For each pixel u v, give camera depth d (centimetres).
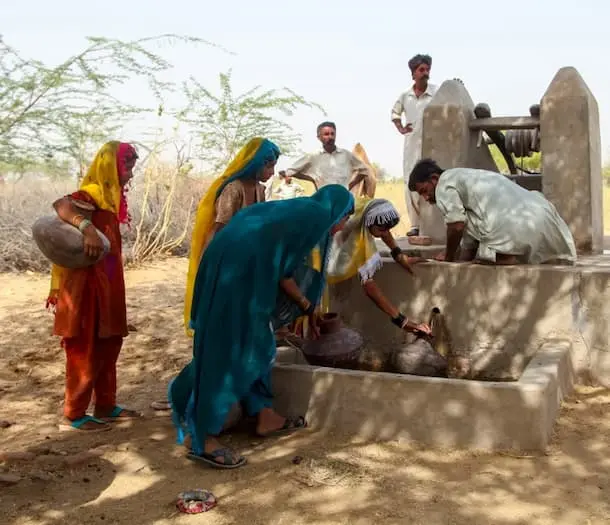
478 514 355
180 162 1275
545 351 514
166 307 878
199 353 426
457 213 571
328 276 571
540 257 581
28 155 840
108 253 484
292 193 1391
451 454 427
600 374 538
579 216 650
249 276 422
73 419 489
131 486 395
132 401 554
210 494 376
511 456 419
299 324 593
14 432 485
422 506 364
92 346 482
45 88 795
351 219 562
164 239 1257
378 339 609
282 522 352
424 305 594
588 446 429
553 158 652
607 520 347
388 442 448
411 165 880
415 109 882
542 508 360
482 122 700
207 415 418
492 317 569
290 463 419
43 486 395
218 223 534
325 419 470
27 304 882
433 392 439
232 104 1319
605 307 532
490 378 567
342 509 363
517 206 569
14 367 641
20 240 1106
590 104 650
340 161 905
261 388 468
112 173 489
